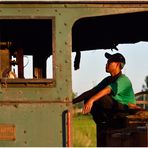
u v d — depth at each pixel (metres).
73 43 13.30
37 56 13.19
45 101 10.59
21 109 10.59
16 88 10.62
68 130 10.50
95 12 10.63
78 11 10.64
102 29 12.71
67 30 10.65
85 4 10.65
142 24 12.59
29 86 10.62
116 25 12.58
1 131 10.55
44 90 10.60
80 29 12.62
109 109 11.74
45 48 13.06
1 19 10.62
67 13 10.65
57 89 10.61
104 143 11.72
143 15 11.80
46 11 10.63
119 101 11.77
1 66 11.31
